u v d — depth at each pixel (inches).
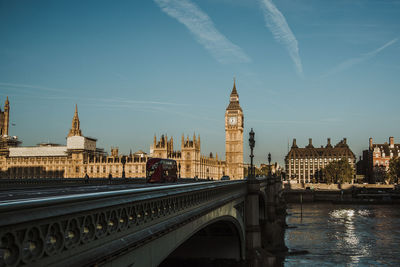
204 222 930.1
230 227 1475.1
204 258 1556.3
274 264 1545.3
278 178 4298.7
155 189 576.4
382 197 6909.5
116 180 2721.5
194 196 822.5
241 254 1568.7
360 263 2129.7
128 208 495.2
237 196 1373.0
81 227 388.8
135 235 509.0
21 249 306.0
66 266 361.1
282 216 3772.1
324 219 4254.4
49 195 928.9
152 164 2474.2
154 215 591.5
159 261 612.7
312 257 2276.1
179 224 700.0
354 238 2965.1
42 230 331.9
